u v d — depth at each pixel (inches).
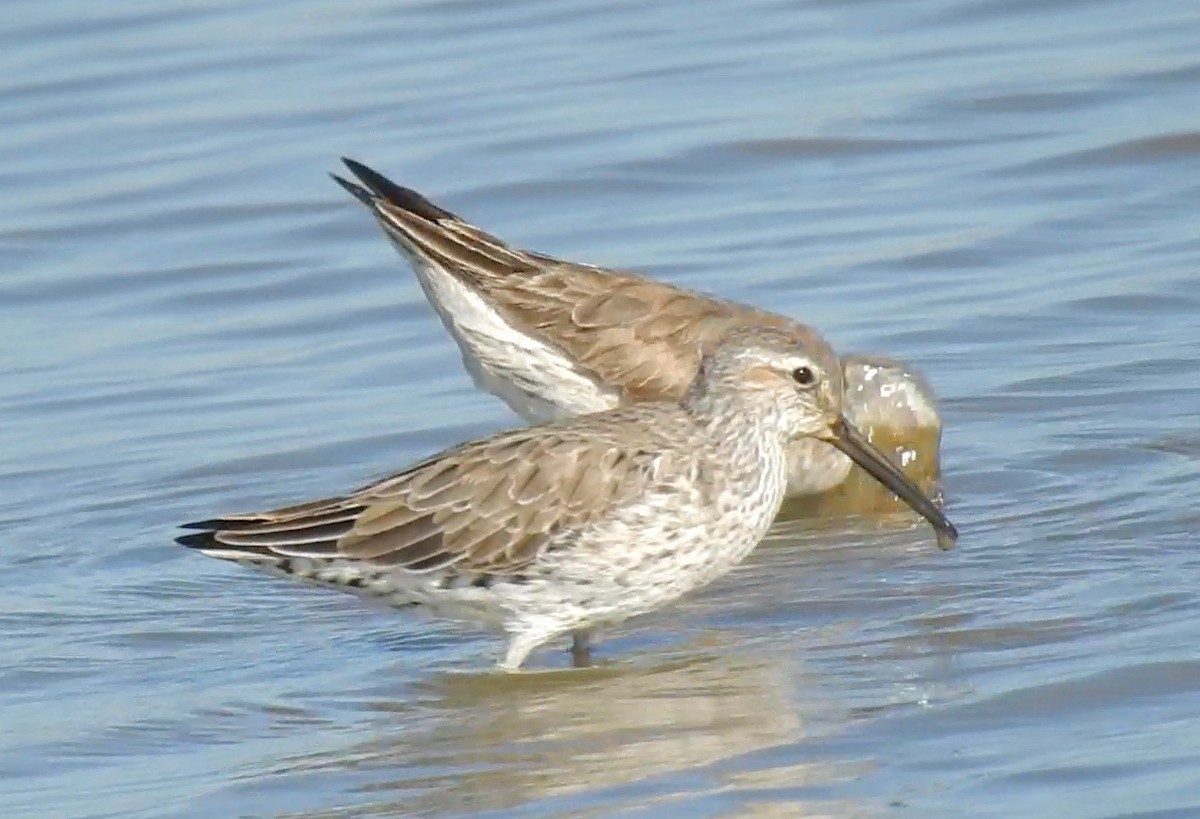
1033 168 888.3
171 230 891.4
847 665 527.2
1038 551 591.2
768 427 542.6
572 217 876.6
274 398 739.4
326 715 518.9
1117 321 748.0
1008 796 445.4
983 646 530.6
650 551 530.9
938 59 1005.2
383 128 970.1
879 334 751.7
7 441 712.4
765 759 474.9
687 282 806.5
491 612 538.3
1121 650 515.8
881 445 644.7
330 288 835.4
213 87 1023.0
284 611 588.7
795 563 602.2
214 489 669.3
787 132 935.7
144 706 526.3
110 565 619.5
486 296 677.3
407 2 1114.7
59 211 910.4
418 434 704.4
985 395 700.7
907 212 858.1
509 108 980.6
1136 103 937.5
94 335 804.6
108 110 1005.2
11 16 1105.4
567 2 1114.1
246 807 468.8
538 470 530.6
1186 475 630.5
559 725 503.2
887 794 452.1
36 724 516.7
